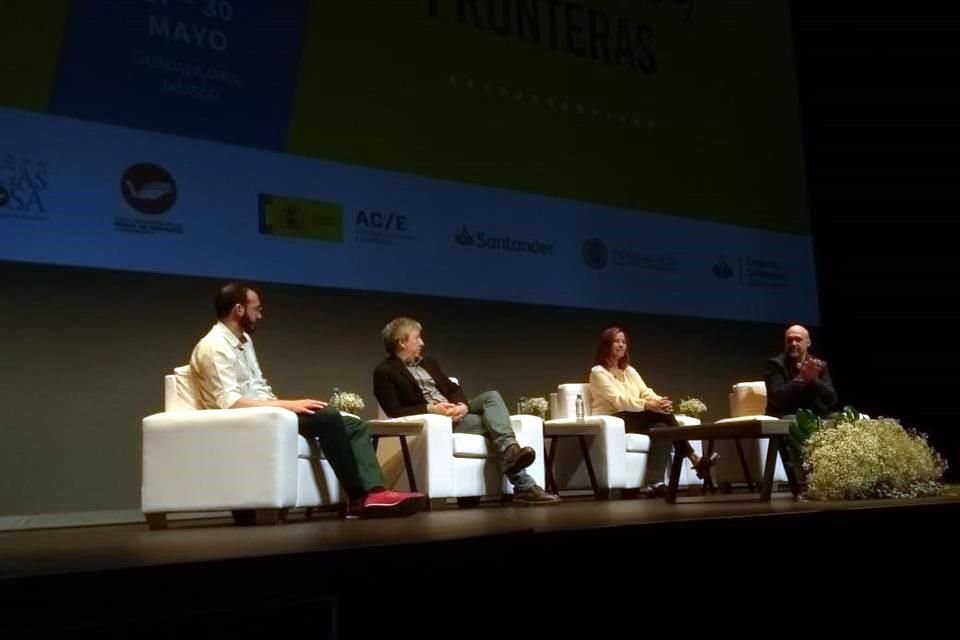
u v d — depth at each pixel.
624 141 6.35
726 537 3.00
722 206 6.74
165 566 1.97
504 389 5.77
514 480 4.71
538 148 5.98
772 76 7.09
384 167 5.37
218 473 3.67
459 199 5.63
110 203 4.54
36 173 4.36
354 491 3.86
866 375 6.91
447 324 5.58
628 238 6.30
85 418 4.46
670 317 6.48
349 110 5.28
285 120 5.06
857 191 6.95
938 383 6.57
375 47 5.40
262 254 4.95
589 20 6.29
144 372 4.62
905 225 6.71
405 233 5.42
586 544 2.67
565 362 6.04
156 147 4.67
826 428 4.35
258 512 3.63
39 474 4.32
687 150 6.62
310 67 5.16
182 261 4.72
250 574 2.08
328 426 3.83
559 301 5.98
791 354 5.48
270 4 5.04
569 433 5.34
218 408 3.89
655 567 2.81
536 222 5.93
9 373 4.28
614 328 5.86
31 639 1.73
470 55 5.76
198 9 4.82
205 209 4.79
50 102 4.41
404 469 4.64
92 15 4.53
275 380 4.98
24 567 1.99
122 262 4.56
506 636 2.49
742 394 6.20
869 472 3.93
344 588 2.21
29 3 4.38
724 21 6.89
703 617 2.89
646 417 5.71
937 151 6.56
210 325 4.83
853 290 6.99
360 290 5.27
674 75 6.62
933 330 6.60
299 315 5.07
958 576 3.50
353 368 5.24
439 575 2.37
